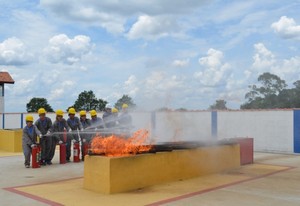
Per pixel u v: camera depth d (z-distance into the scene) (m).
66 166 11.67
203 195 7.48
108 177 7.57
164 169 8.80
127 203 6.82
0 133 16.97
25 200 7.09
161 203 6.80
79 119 13.48
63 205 6.71
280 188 8.21
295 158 14.00
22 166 11.66
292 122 15.79
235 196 7.39
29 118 11.45
